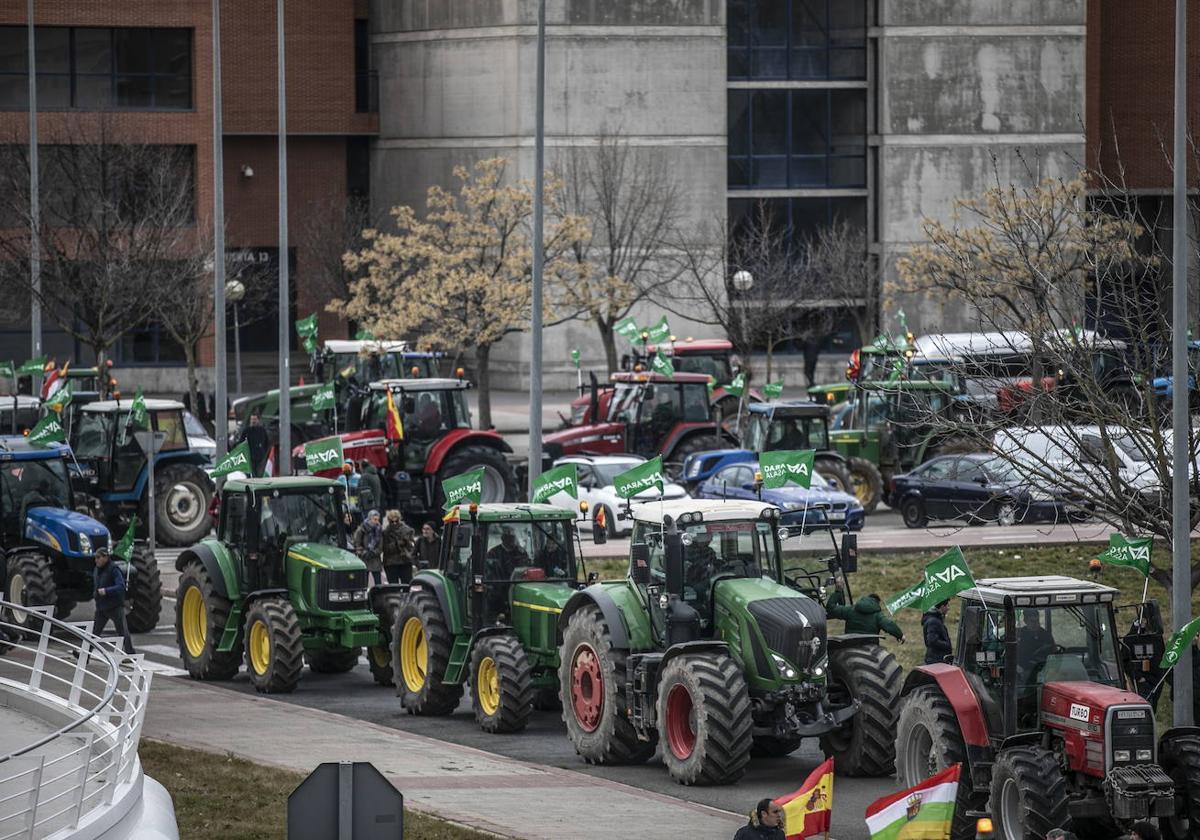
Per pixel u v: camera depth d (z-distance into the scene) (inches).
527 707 1291.8
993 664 989.2
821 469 2262.6
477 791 1091.3
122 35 3690.9
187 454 2177.7
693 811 1043.3
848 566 1210.0
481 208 3216.0
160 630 1752.0
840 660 1159.0
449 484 1472.7
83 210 3078.2
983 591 998.4
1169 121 3875.5
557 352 3690.9
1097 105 3887.8
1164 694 1302.9
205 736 1245.7
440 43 3779.5
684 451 2426.2
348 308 3043.8
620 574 1875.0
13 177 3176.7
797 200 3855.8
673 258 3503.9
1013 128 3811.5
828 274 3570.4
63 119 3326.8
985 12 3784.5
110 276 2760.8
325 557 1470.2
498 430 3088.1
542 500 1423.5
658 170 3710.6
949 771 728.3
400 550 1716.3
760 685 1126.4
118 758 903.1
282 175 2143.2
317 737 1251.2
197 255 2999.5
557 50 3673.7
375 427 2217.0
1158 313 1507.1
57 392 2171.5
